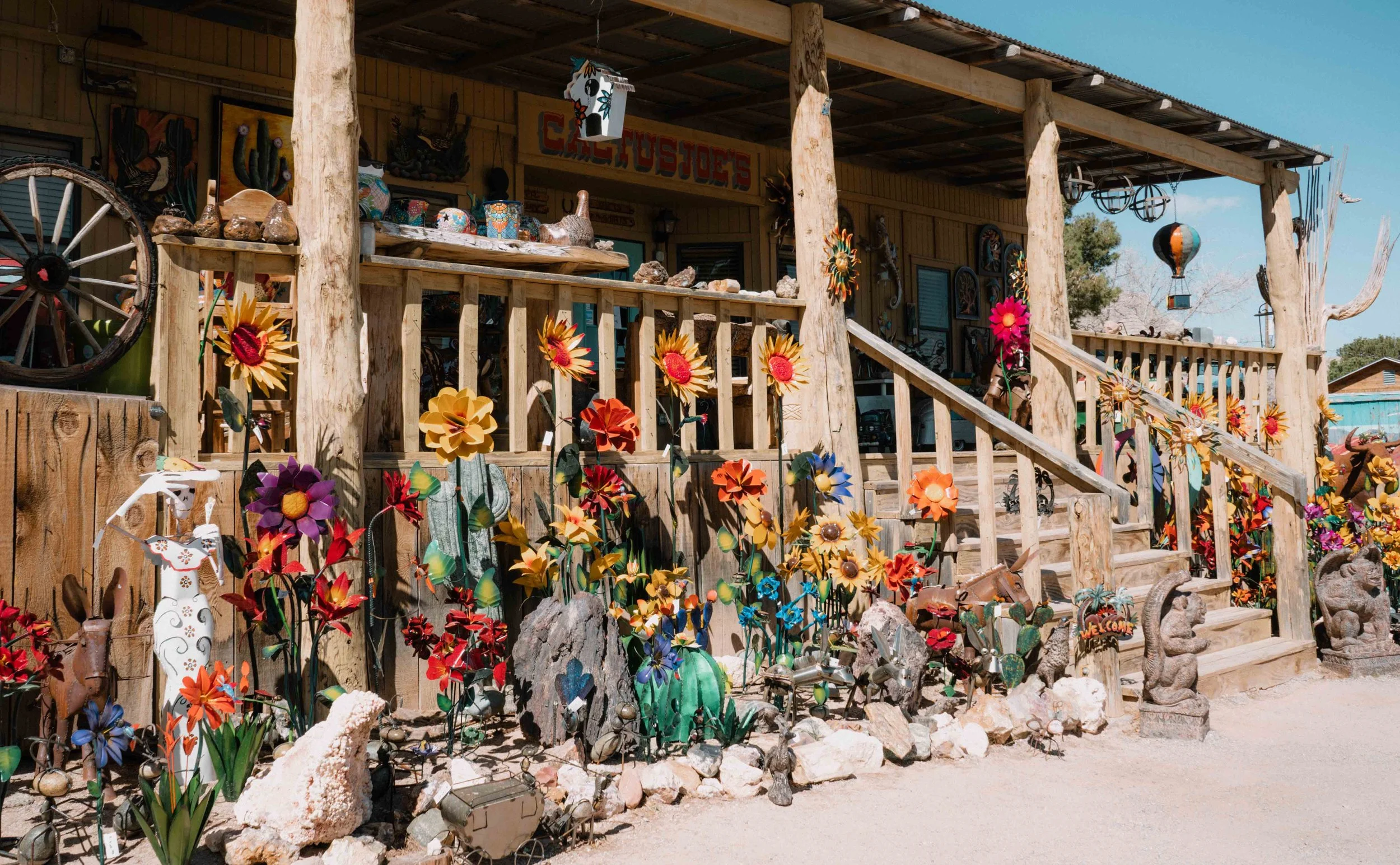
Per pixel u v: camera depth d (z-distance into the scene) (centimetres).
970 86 887
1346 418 2056
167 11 808
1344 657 773
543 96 1023
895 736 528
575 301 609
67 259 463
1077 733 591
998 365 979
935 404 725
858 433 1061
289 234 484
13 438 429
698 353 700
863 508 748
